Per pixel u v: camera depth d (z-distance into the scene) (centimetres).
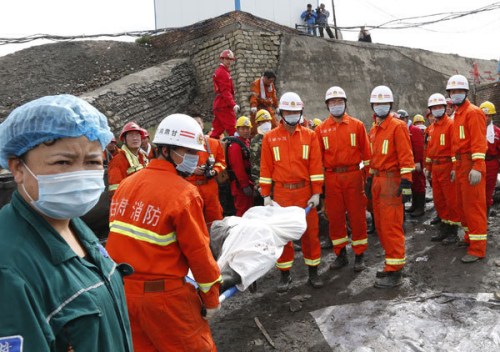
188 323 249
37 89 1265
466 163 502
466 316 387
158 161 261
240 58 1139
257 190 607
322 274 524
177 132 255
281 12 1533
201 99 1262
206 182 554
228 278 321
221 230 369
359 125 502
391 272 464
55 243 128
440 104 596
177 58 1345
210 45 1238
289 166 466
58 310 122
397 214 459
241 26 1162
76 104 135
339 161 502
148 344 253
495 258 502
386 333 371
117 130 1039
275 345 373
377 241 633
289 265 475
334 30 1828
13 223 125
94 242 153
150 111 1156
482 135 482
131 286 246
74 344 124
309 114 1223
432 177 612
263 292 487
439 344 350
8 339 108
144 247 243
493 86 1603
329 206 520
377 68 1471
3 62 1418
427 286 459
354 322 394
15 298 111
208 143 561
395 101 1502
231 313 442
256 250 336
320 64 1302
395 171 462
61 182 131
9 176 670
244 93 1132
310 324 401
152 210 244
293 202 469
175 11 1599
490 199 640
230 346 378
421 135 731
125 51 1455
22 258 118
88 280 135
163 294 243
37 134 126
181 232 242
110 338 138
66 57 1419
